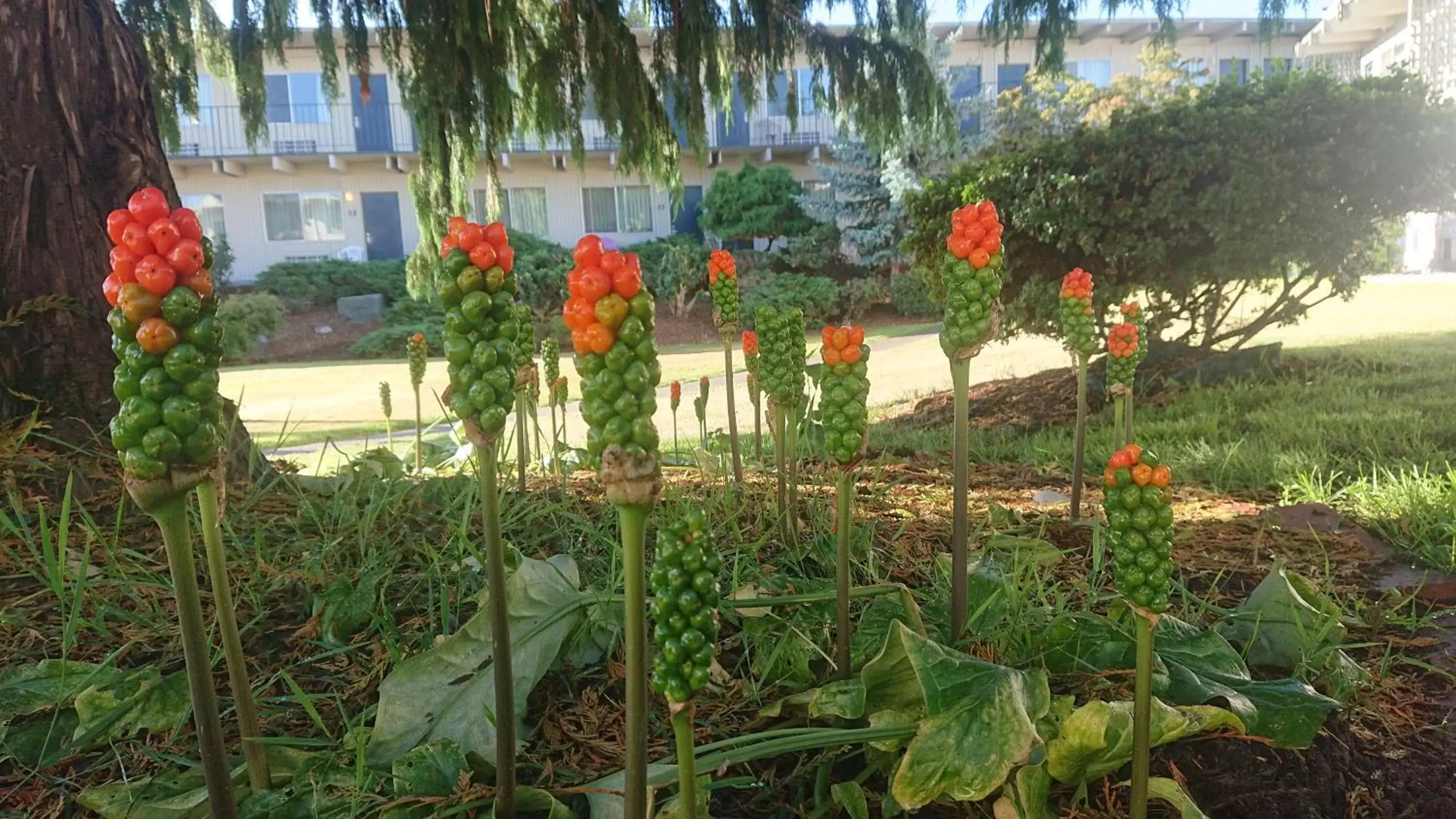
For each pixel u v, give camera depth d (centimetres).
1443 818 153
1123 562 124
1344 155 545
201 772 149
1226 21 1888
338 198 2075
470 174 587
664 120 612
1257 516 325
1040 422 596
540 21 574
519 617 176
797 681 178
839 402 156
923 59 628
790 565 243
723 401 779
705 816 134
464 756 147
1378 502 324
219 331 109
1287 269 613
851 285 1859
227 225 2047
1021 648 182
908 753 137
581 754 162
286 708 174
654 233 2169
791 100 652
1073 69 2002
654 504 103
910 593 185
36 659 187
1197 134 575
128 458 104
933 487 386
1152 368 651
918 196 711
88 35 296
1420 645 218
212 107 1973
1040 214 613
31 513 249
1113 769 147
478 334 117
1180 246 611
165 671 186
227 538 246
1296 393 558
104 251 290
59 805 148
